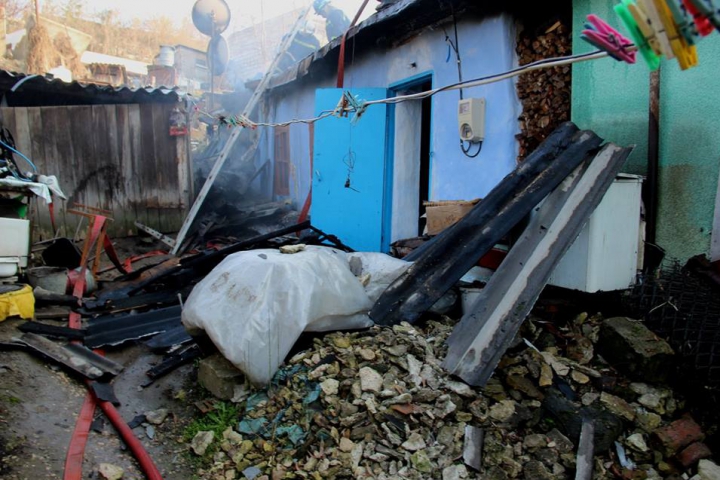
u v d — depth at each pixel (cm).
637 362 286
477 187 512
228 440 298
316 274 348
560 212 334
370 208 651
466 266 347
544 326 337
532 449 260
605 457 258
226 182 1047
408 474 248
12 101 834
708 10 117
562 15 418
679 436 258
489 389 285
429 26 565
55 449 285
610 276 338
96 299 555
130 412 343
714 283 301
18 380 343
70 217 840
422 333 343
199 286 369
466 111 494
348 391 296
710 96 313
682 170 333
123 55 2309
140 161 867
